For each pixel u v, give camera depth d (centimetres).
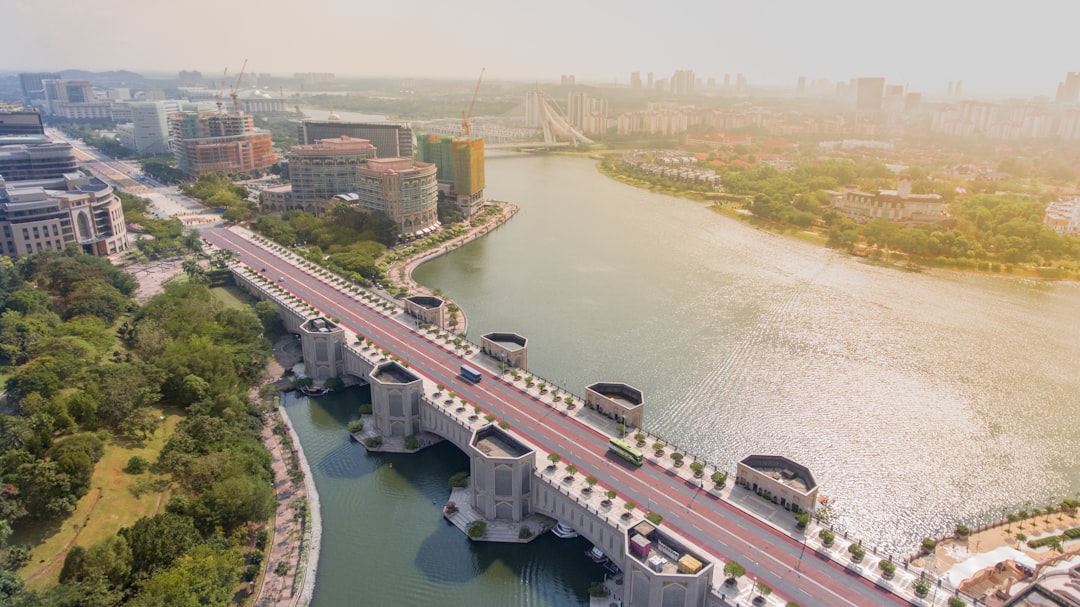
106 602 16450
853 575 18288
